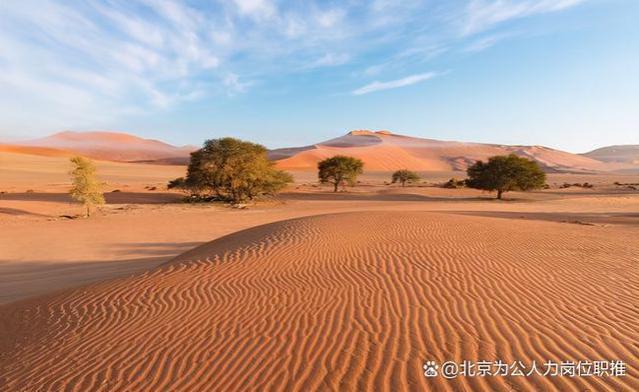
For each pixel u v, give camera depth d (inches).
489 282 308.2
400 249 414.9
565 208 1493.6
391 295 280.5
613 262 378.0
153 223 1151.6
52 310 292.8
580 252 420.8
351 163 2748.5
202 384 175.9
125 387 177.0
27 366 205.6
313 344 208.7
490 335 214.5
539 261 376.8
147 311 270.8
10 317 291.4
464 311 249.4
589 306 258.1
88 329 247.6
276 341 214.1
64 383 184.1
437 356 192.1
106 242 848.9
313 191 2650.1
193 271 366.0
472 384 168.4
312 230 512.7
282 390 168.7
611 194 2266.2
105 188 2405.3
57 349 222.5
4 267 635.5
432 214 665.0
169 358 201.3
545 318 237.8
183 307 273.9
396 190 2723.9
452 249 416.2
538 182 2135.8
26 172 3277.6
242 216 1320.1
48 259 688.4
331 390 167.3
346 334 219.0
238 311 260.5
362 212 669.3
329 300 274.1
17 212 1311.5
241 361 194.4
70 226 1087.0
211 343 215.5
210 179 1892.2
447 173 5826.8
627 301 267.9
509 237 490.0
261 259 393.4
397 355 193.8
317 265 366.3
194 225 1107.3
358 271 343.0
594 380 169.6
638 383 166.6
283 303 271.9
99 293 320.5
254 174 1865.2
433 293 283.6
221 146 1926.7
